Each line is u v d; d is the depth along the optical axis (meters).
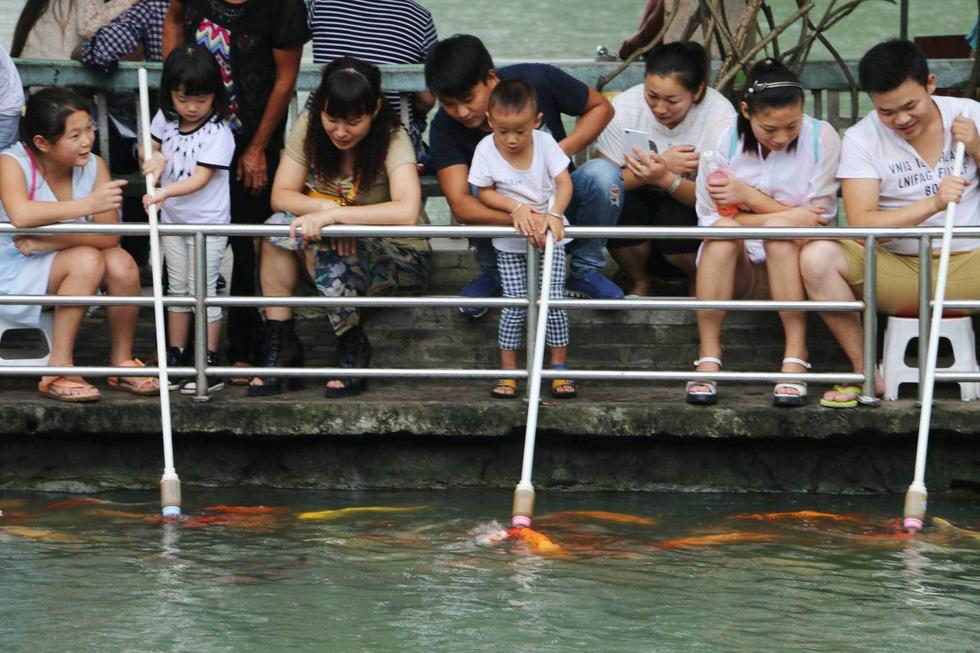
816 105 13.55
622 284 13.39
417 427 10.49
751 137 10.96
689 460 10.70
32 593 8.46
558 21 29.97
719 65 13.66
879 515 10.12
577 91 11.59
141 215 13.72
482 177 10.78
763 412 10.38
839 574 8.82
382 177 11.03
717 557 9.16
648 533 9.68
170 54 11.12
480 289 11.58
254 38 11.75
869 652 7.59
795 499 10.56
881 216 10.66
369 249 11.34
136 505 10.34
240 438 10.73
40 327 11.02
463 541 9.48
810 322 11.74
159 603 8.31
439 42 10.97
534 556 9.18
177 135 11.27
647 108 12.01
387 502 10.41
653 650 7.63
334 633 7.86
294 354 11.28
